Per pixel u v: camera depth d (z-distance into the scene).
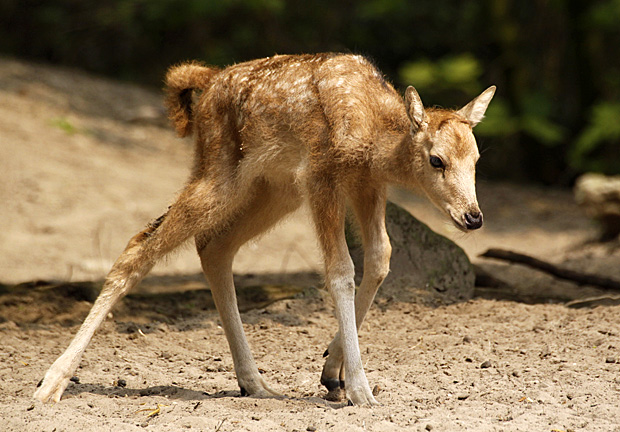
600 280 14.24
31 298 12.04
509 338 10.17
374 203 8.25
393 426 6.80
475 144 7.80
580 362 8.90
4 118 26.36
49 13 37.94
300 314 11.73
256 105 8.29
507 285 14.22
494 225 24.20
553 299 13.09
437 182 7.69
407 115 7.98
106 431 6.64
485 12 33.28
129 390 8.23
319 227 7.90
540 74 33.47
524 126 30.70
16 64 32.84
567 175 31.84
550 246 20.94
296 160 8.23
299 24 38.03
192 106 9.33
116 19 37.19
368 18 36.66
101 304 8.00
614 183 19.31
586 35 31.20
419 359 9.38
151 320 11.66
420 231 13.02
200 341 10.53
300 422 6.98
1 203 21.22
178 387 8.31
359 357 7.56
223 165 8.40
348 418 7.02
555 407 7.38
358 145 7.91
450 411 7.33
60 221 20.56
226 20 37.72
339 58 8.45
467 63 30.25
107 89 33.34
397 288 12.58
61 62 38.94
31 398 7.48
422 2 35.91
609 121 28.52
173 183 24.52
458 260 13.01
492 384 8.20
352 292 7.73
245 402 7.64
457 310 11.91
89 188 22.75
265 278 15.39
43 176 22.89
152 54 38.97
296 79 8.21
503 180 32.69
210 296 12.90
